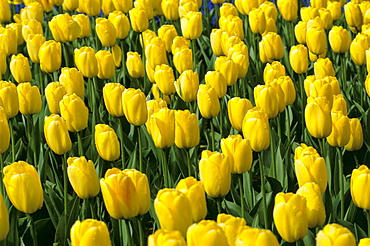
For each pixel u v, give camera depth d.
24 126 7.73
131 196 3.67
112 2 9.83
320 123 4.78
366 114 7.04
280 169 5.77
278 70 6.70
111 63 7.00
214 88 5.72
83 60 6.67
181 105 7.71
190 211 3.31
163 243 2.61
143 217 5.07
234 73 6.48
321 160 4.03
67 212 5.31
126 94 5.02
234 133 6.89
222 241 2.67
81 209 5.56
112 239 4.95
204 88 5.48
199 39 10.61
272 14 9.30
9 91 5.68
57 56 7.02
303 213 3.37
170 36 8.23
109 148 4.82
